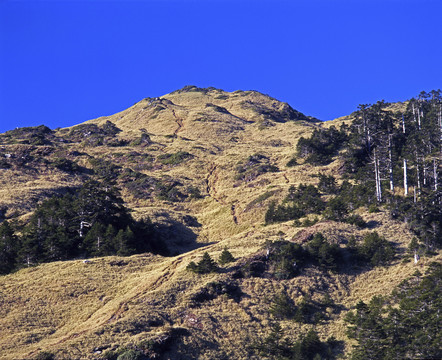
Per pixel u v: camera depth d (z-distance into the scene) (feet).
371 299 222.48
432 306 191.21
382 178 349.20
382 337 185.98
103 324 199.00
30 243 274.36
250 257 249.75
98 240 286.66
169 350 185.78
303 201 342.23
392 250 254.06
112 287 234.58
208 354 188.03
